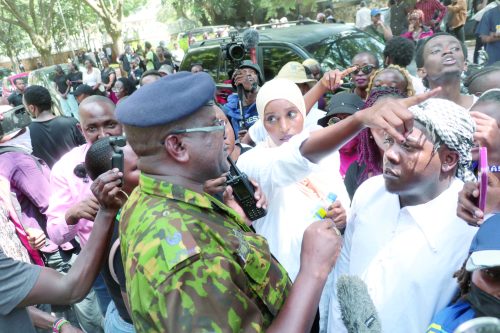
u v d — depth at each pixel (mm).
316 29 6746
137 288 1118
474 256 1260
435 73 3074
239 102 4250
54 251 3354
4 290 1589
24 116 3379
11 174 3029
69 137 4746
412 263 1661
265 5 24656
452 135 1558
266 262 1249
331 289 2137
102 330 3090
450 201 1676
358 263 1880
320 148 1788
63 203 2764
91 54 21859
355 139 2861
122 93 7309
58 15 32312
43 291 1607
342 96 3281
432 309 1650
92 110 2834
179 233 1110
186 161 1243
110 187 1596
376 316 1569
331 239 1304
